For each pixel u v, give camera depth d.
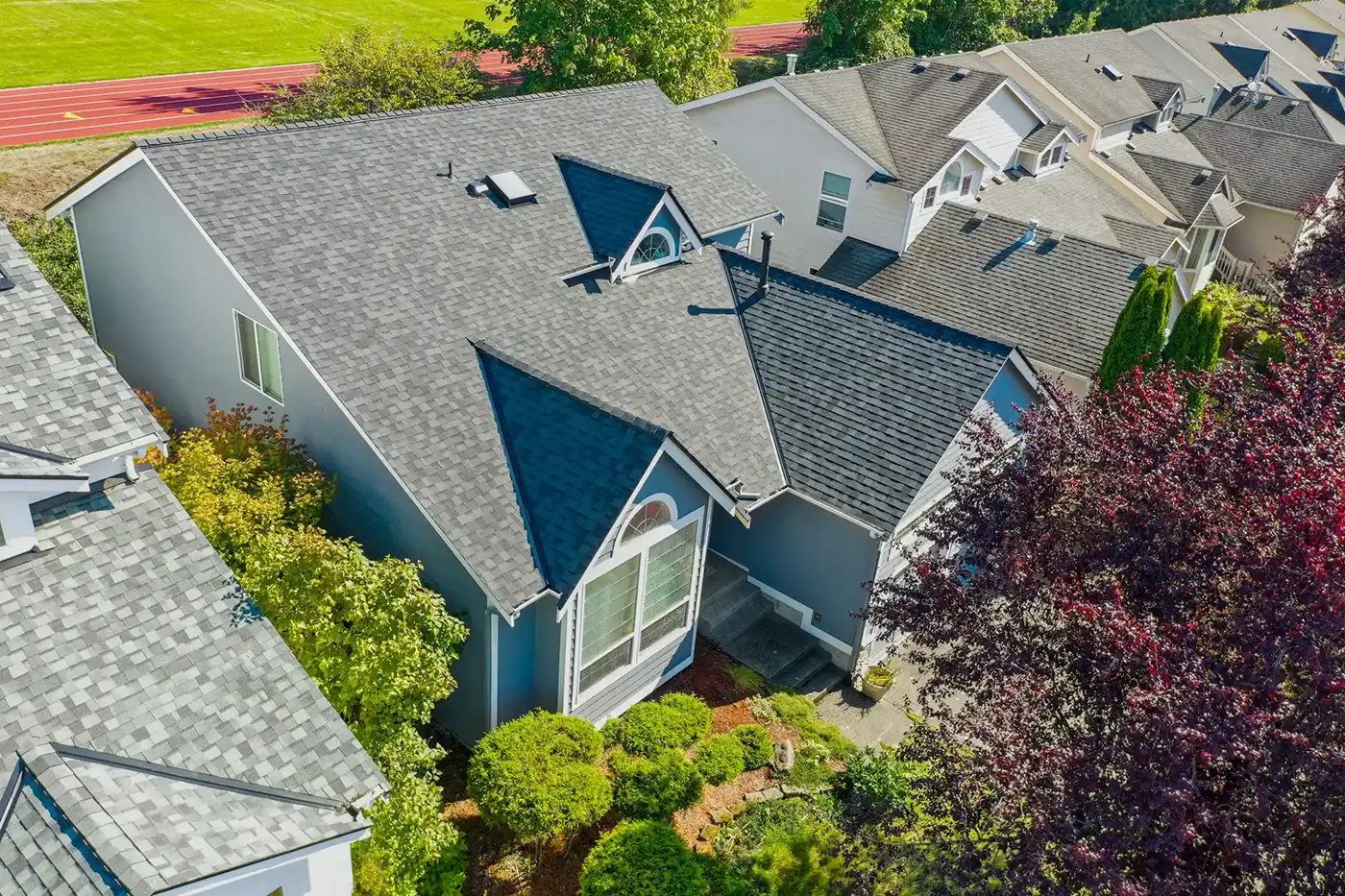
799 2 100.44
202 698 10.44
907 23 61.44
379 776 10.55
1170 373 16.69
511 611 13.49
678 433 17.25
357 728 12.77
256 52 59.19
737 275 21.39
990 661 12.95
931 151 31.42
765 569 19.41
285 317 15.27
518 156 20.86
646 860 12.80
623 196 20.08
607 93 24.36
